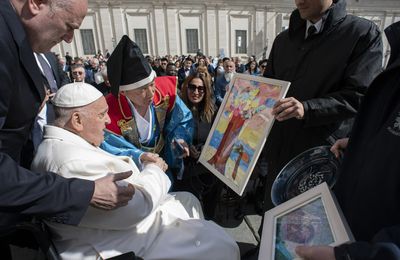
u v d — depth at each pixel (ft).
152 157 6.85
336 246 2.75
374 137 3.34
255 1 102.42
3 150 4.34
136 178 5.54
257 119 6.13
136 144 7.77
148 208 5.25
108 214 4.84
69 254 4.97
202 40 104.06
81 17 4.32
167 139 8.36
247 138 6.23
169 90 8.30
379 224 3.11
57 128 5.32
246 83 6.82
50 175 4.11
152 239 5.52
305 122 5.94
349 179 3.79
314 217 3.66
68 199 4.08
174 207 6.49
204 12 102.06
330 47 6.10
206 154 7.44
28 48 4.20
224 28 103.50
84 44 100.32
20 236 5.34
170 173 8.63
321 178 5.21
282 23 105.70
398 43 3.59
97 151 5.40
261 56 107.34
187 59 42.06
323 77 6.19
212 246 5.69
